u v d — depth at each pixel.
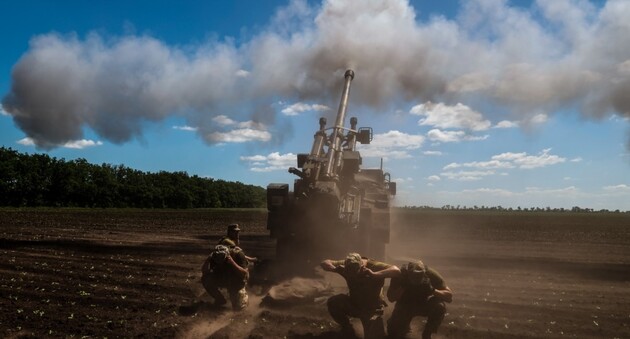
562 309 8.84
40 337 6.74
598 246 22.25
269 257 15.25
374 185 14.05
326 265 7.21
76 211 55.25
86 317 7.75
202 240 20.80
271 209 12.67
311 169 12.55
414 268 6.82
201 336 7.11
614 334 7.41
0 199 73.12
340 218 11.95
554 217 71.69
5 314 7.74
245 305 8.52
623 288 11.27
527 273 13.24
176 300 9.08
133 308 8.37
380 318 7.16
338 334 7.25
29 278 10.69
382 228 12.22
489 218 62.59
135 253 15.45
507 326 7.73
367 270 6.98
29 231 22.98
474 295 10.01
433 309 6.86
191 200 94.75
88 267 12.41
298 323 7.73
